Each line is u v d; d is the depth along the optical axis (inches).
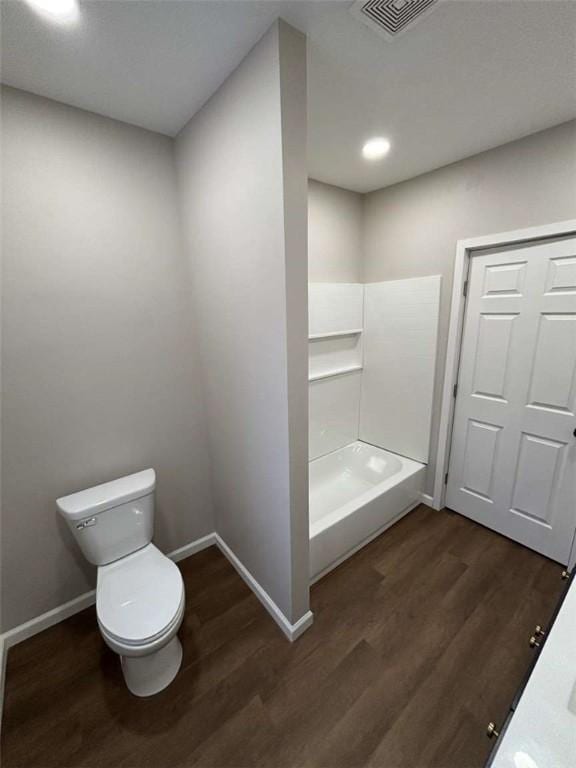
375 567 80.7
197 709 53.0
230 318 63.4
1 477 59.8
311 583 76.0
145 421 75.2
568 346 72.0
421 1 38.3
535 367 77.4
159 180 69.6
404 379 103.4
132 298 69.4
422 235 91.7
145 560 64.8
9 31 41.1
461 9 39.4
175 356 77.3
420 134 68.8
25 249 56.7
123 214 65.9
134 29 41.5
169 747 48.6
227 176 55.4
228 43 44.5
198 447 84.8
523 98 57.4
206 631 66.1
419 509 103.1
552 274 71.9
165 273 73.1
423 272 93.4
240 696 54.5
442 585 75.1
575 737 25.7
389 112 61.2
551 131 66.6
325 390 105.5
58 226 59.2
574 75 51.5
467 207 81.2
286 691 55.0
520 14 40.1
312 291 94.3
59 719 52.4
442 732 48.9
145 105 58.5
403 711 51.6
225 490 80.8
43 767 47.1
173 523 84.1
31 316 58.8
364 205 104.6
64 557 68.2
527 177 70.9
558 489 78.0
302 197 47.3
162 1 37.4
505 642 61.9
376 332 108.4
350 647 61.9
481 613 68.0
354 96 56.4
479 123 65.0
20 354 58.6
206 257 66.8
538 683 29.7
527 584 74.8
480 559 82.5
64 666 60.4
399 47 45.7
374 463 111.0
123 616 52.2
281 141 43.4
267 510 64.1
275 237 47.8
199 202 65.0
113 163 63.5
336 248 100.3
